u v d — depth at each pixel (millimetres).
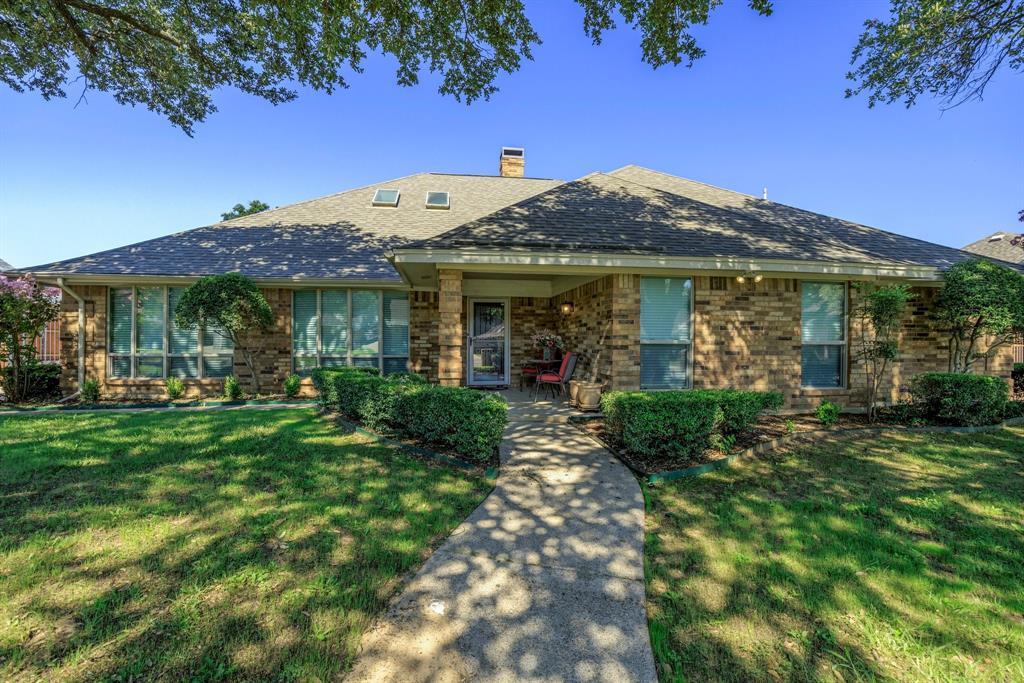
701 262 7438
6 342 10172
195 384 10844
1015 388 11500
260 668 2102
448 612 2568
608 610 2615
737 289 8281
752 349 8312
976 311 8102
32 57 9641
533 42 7438
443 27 7316
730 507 4098
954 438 6551
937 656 2258
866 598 2729
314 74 9805
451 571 2996
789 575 2975
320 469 4957
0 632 2307
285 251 11945
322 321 11484
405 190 15609
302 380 11055
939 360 9258
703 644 2342
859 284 8031
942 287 8828
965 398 7109
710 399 5523
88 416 8094
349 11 7340
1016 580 2941
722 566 3094
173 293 10961
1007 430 7039
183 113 11484
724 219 9133
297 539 3355
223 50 9711
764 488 4594
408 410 6043
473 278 10703
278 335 11203
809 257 7738
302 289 11398
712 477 4926
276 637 2312
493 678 2090
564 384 10242
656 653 2273
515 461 5395
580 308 9781
